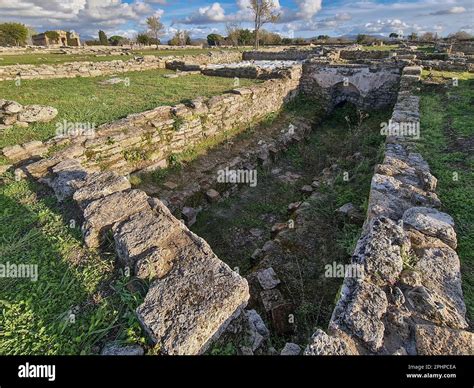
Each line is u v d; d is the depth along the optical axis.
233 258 5.80
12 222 3.98
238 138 9.55
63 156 5.47
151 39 43.22
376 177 4.30
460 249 3.31
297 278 4.48
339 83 13.71
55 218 3.92
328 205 5.83
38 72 12.23
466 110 7.63
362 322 2.27
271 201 7.64
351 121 13.28
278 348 3.60
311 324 3.82
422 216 3.40
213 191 7.34
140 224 3.37
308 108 13.69
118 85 11.52
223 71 14.54
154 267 2.84
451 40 27.58
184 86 11.66
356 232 4.76
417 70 11.10
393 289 2.56
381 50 20.11
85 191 4.02
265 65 17.39
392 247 2.83
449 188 4.46
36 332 2.55
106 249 3.37
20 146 5.67
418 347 2.14
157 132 7.18
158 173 7.07
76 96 9.56
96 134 6.39
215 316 2.45
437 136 6.17
